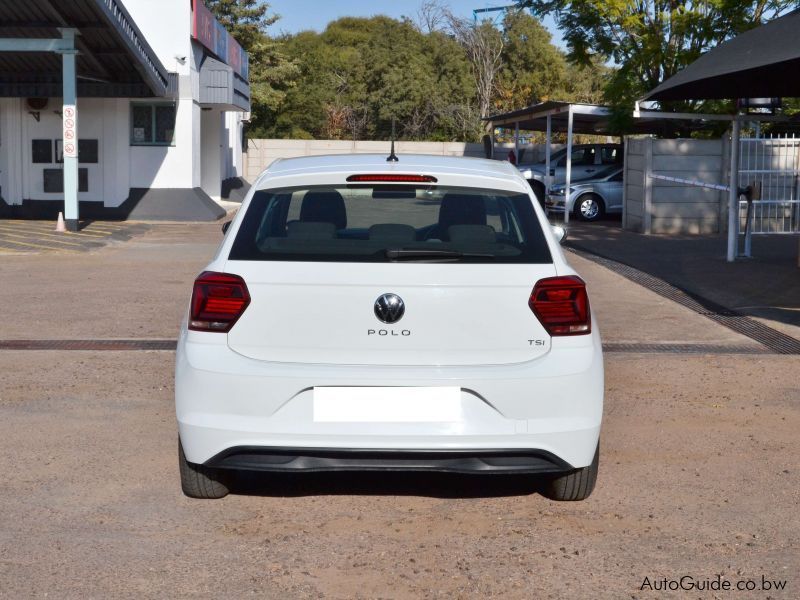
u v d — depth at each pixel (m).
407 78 45.62
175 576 4.05
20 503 4.85
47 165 22.14
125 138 22.09
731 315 10.23
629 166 20.16
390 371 4.27
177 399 4.45
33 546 4.33
